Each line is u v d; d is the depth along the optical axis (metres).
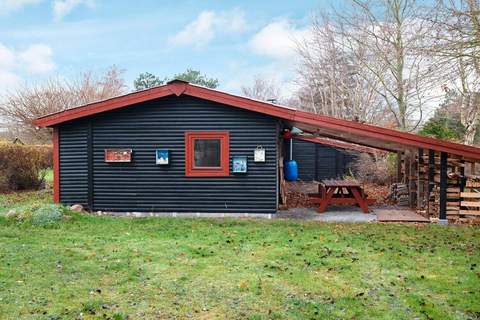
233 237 7.49
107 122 10.16
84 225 8.45
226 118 9.89
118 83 31.66
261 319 4.15
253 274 5.43
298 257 6.20
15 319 4.08
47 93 26.77
